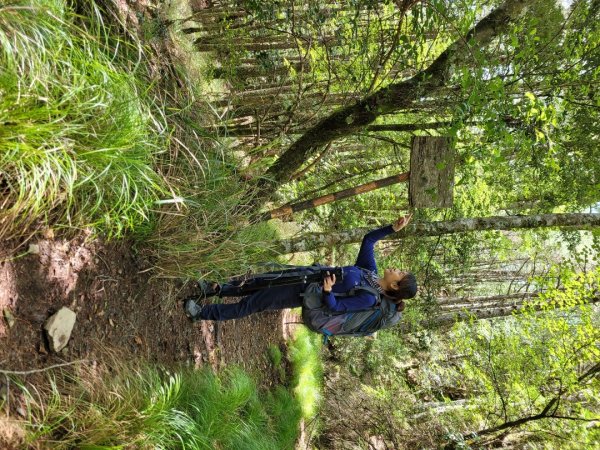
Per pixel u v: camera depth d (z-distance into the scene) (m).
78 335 2.96
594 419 7.11
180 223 3.77
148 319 3.82
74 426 2.52
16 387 2.40
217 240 4.03
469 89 4.02
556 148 4.23
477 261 10.30
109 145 2.76
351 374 10.85
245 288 4.28
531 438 8.30
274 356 7.42
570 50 4.29
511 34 3.99
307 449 7.73
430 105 4.71
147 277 3.79
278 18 5.66
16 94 2.27
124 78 3.12
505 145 4.48
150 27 4.48
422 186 4.17
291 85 6.48
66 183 2.55
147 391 3.10
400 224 4.31
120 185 3.01
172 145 3.85
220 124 4.72
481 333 9.23
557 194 6.05
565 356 7.62
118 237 3.34
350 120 4.50
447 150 4.16
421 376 11.64
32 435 2.30
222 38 6.30
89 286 3.12
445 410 9.41
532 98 3.68
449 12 4.39
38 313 2.67
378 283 4.10
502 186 7.06
